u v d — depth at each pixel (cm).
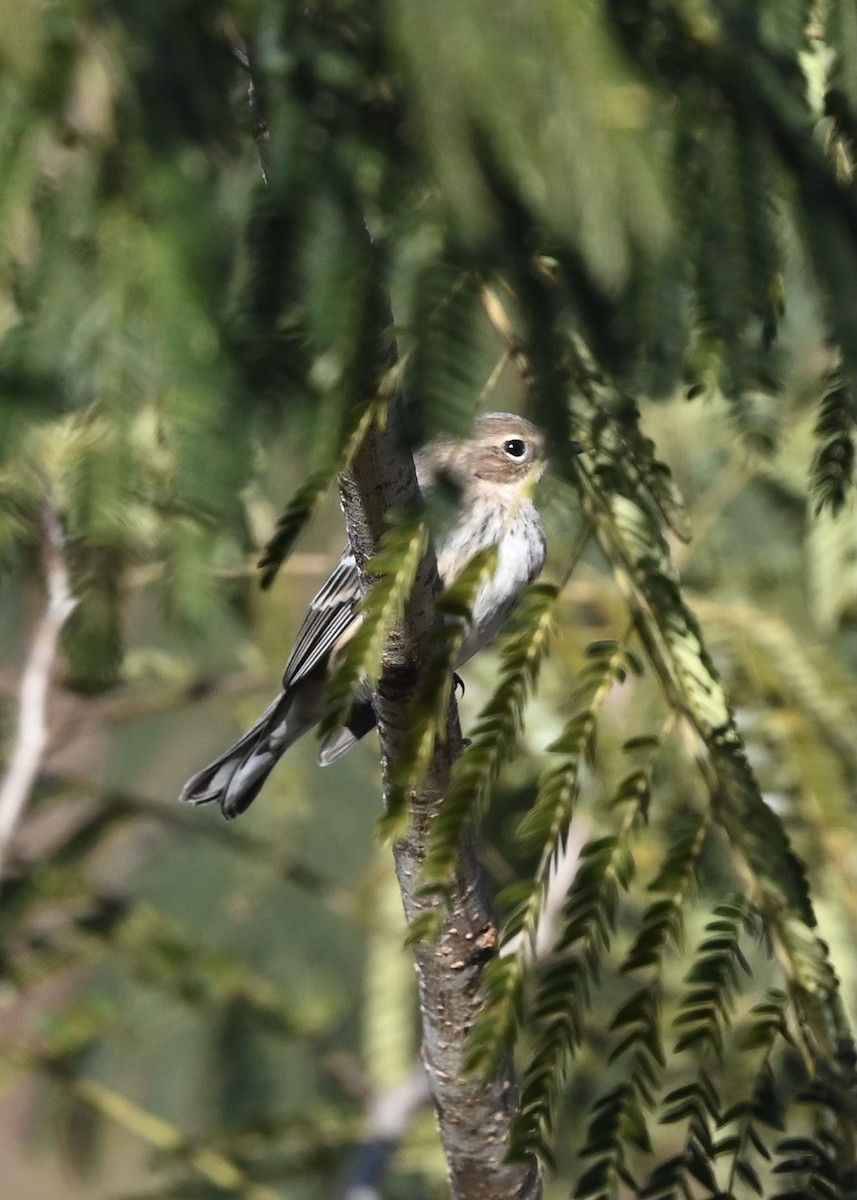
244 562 879
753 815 513
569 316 505
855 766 1063
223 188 502
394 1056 1166
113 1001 1182
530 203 468
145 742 1335
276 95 499
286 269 476
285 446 472
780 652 1097
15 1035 1177
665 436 1213
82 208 458
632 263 484
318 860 1253
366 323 471
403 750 449
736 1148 485
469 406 468
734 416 591
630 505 562
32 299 454
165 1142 1138
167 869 1268
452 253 478
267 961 1250
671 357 506
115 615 455
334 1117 1157
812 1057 496
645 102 469
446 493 522
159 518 460
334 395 466
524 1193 645
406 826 444
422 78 452
